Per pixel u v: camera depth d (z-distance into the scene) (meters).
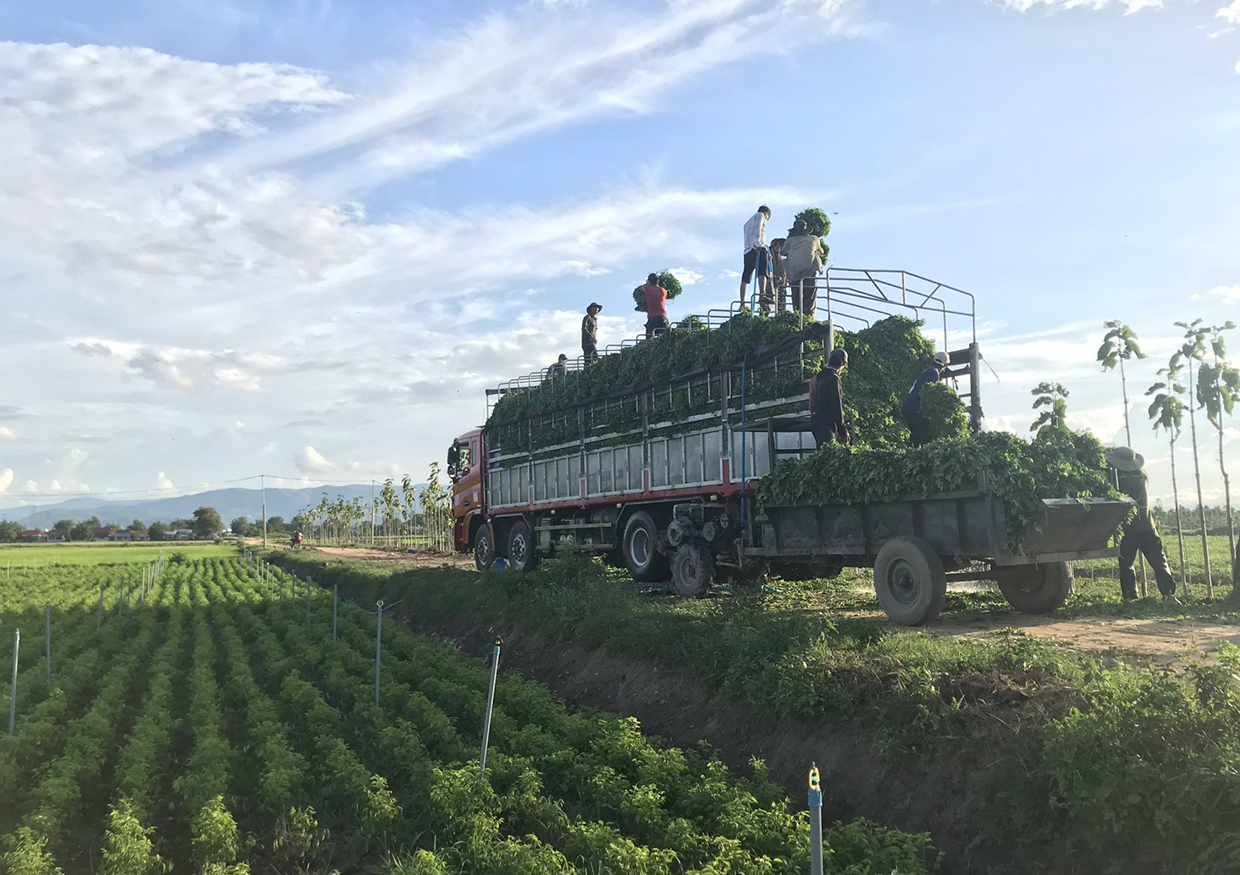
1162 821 5.40
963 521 10.80
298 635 17.84
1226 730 5.77
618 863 6.45
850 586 16.83
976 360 14.58
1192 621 11.34
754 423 14.53
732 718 9.56
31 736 10.54
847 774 7.82
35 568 47.56
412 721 11.16
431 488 60.38
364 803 8.47
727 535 15.56
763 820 6.86
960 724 7.21
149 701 12.87
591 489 20.16
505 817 7.93
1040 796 6.27
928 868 6.52
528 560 23.25
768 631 10.19
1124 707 6.13
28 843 7.46
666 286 25.89
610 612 13.41
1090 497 11.27
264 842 8.16
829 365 13.28
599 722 9.76
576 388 20.36
